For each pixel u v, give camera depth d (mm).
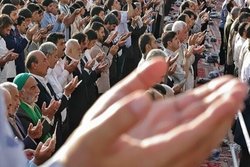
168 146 643
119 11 11969
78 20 11430
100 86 8695
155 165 641
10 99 4902
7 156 679
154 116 683
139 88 784
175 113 685
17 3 11258
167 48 8609
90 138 663
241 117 6918
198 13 14617
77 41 7906
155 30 15711
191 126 649
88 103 7672
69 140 705
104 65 8039
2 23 8414
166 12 19625
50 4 11180
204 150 653
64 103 6426
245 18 11656
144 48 8375
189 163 652
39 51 6703
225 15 15305
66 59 7730
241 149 7402
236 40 10953
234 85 661
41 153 4383
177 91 6988
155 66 795
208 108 659
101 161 652
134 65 10234
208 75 13836
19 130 5410
